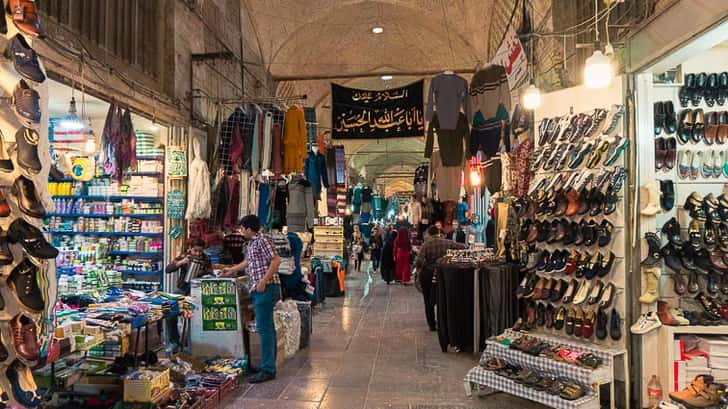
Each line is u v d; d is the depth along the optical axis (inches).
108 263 256.4
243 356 192.9
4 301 90.0
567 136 168.2
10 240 90.4
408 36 414.6
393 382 178.2
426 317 284.5
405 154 954.7
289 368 196.1
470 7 344.2
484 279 210.2
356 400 160.2
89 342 127.0
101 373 146.3
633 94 153.4
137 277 257.9
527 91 163.9
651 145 153.9
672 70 158.6
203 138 268.2
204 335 195.2
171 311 169.6
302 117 247.1
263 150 239.9
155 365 159.0
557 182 168.9
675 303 156.7
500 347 165.2
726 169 157.6
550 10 231.1
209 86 287.7
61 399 138.2
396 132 352.2
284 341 206.5
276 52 391.2
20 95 91.7
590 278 156.5
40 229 99.0
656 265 151.1
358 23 396.5
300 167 243.6
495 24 334.0
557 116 174.6
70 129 216.2
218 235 244.1
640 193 152.5
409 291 431.5
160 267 253.3
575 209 158.1
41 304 92.0
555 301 165.0
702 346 150.3
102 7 201.6
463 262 226.8
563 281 166.4
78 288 206.2
